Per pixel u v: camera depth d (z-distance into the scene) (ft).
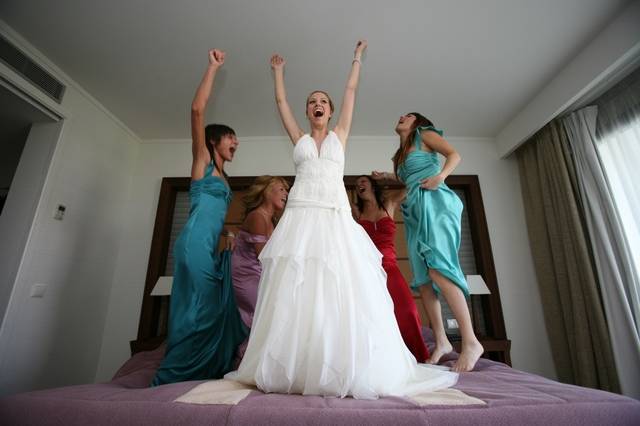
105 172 8.28
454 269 4.12
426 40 6.27
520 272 8.41
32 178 6.44
